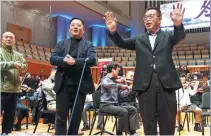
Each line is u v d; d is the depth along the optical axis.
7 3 10.38
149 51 1.94
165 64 1.89
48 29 12.35
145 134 1.87
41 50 11.27
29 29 11.69
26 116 4.73
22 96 4.86
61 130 2.25
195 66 9.93
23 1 10.63
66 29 12.63
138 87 1.91
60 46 2.42
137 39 2.03
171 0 11.50
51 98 4.07
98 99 3.99
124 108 3.56
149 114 1.87
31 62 9.91
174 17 1.86
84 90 2.26
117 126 3.61
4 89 2.97
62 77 2.27
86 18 12.48
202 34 12.16
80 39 2.45
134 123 3.77
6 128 3.07
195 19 11.05
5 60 3.03
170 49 1.95
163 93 1.86
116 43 1.98
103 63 6.97
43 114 4.26
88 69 2.32
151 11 1.99
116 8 12.60
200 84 5.27
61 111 2.26
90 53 2.35
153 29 2.00
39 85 4.93
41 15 12.26
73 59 2.20
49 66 10.78
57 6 11.21
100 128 4.73
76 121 2.26
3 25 10.20
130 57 11.61
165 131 1.86
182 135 3.99
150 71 1.89
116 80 3.70
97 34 13.16
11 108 3.07
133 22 13.17
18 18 11.07
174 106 1.88
